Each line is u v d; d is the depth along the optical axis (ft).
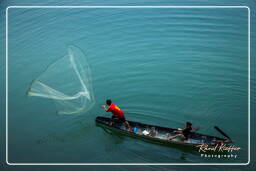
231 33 73.31
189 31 75.20
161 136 48.42
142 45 71.92
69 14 86.38
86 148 48.19
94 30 78.33
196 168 42.39
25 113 56.03
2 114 56.08
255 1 86.17
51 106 57.11
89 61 67.77
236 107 53.78
